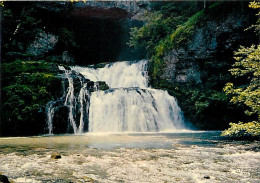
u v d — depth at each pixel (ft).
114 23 90.74
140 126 51.80
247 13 50.57
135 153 19.61
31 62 51.31
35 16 73.10
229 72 54.54
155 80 64.23
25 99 43.34
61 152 20.16
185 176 12.91
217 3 55.01
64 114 46.62
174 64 60.54
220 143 26.18
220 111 52.42
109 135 39.11
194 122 55.36
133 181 12.05
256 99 19.54
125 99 53.36
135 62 72.59
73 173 13.46
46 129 44.32
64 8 75.31
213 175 13.08
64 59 78.54
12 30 66.49
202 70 57.41
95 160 16.79
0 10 62.39
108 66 76.74
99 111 51.13
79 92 51.19
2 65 47.42
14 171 13.82
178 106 57.57
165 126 54.24
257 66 19.71
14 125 41.01
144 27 76.18
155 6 85.15
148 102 54.49
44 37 72.08
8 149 22.12
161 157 17.85
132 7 82.69
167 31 70.74
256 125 17.87
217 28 54.08
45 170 14.06
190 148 22.40
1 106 41.39
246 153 19.60
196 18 58.95
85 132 48.21
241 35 51.49
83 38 90.99
